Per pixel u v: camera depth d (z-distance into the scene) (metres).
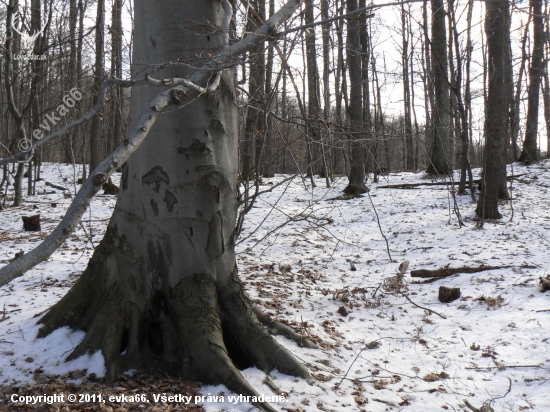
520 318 5.50
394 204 13.83
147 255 4.26
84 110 11.09
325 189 16.45
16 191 15.05
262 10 4.77
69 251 8.38
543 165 19.02
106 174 2.07
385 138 5.42
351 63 14.27
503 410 3.86
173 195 4.20
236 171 4.53
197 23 3.91
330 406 3.77
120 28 13.71
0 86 20.64
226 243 4.42
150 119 2.42
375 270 8.13
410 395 4.07
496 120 11.50
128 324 4.16
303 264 8.39
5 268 1.72
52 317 4.49
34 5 14.28
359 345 5.09
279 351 4.23
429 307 6.24
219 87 4.27
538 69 20.23
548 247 8.62
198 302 4.18
